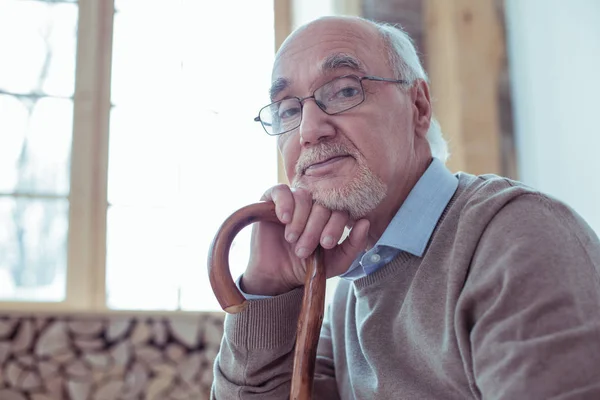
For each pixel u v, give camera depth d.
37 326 3.33
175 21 4.06
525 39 3.78
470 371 1.08
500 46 3.74
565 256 1.03
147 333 3.43
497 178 1.28
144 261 3.76
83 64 3.91
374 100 1.35
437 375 1.18
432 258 1.24
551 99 3.73
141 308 3.70
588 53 3.77
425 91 1.51
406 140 1.40
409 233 1.30
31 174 3.74
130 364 3.39
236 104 4.03
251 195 3.95
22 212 3.69
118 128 3.88
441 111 3.71
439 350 1.17
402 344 1.25
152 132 3.91
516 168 3.66
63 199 3.75
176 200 3.86
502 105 3.71
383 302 1.30
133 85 3.94
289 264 1.30
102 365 3.35
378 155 1.33
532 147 3.69
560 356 0.93
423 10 3.79
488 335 1.01
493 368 0.98
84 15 3.97
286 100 1.40
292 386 1.15
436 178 1.36
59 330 3.34
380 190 1.32
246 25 4.12
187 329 3.47
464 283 1.14
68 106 3.86
